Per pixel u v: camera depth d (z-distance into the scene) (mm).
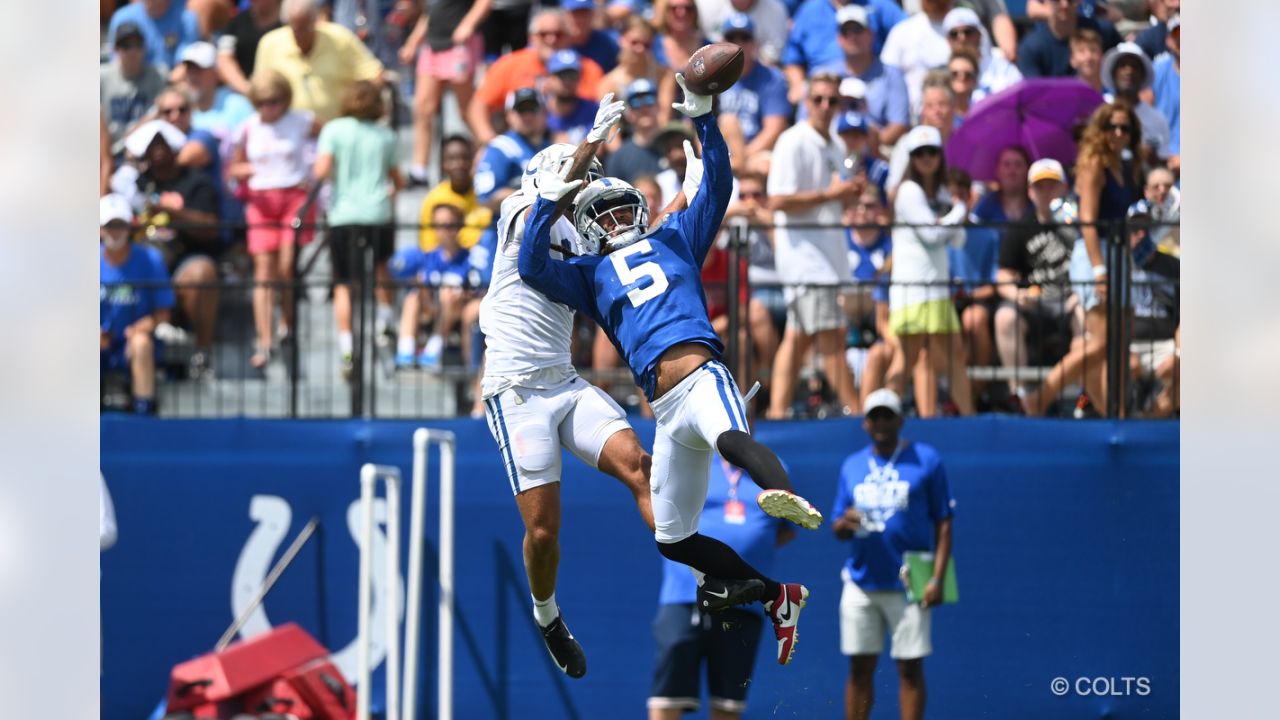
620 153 40438
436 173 48375
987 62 43719
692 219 24344
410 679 38406
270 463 40500
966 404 39969
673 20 44250
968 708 39312
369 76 46562
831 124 41500
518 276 25219
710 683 36250
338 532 40438
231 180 44219
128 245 41656
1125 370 39156
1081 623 39312
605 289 23641
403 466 40344
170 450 40656
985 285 39031
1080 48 42875
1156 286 39781
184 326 42906
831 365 39812
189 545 40500
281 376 43969
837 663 39062
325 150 42750
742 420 22422
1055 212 40062
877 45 45344
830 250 39594
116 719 40281
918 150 39844
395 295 43312
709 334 23281
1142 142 42031
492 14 48062
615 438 24953
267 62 46031
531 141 41781
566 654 26188
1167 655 39094
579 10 45000
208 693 37562
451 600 39469
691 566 23922
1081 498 39312
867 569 37531
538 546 25109
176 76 46125
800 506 21062
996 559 39375
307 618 40406
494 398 25422
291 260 42812
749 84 42812
